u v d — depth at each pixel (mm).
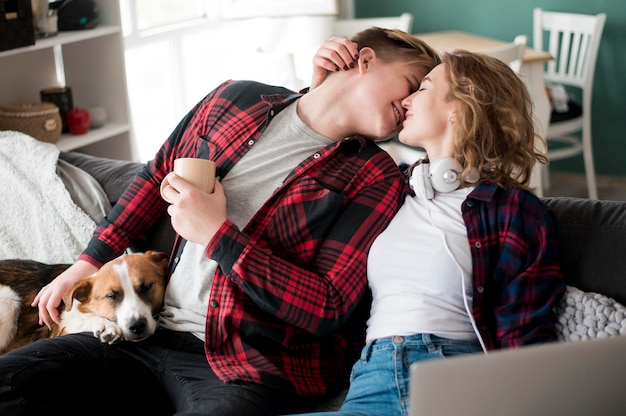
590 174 4176
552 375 1053
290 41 4367
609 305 1491
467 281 1477
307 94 1771
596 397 1087
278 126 1757
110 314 1689
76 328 1732
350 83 1698
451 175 1533
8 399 1476
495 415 1055
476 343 1475
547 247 1475
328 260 1605
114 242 1844
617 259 1564
